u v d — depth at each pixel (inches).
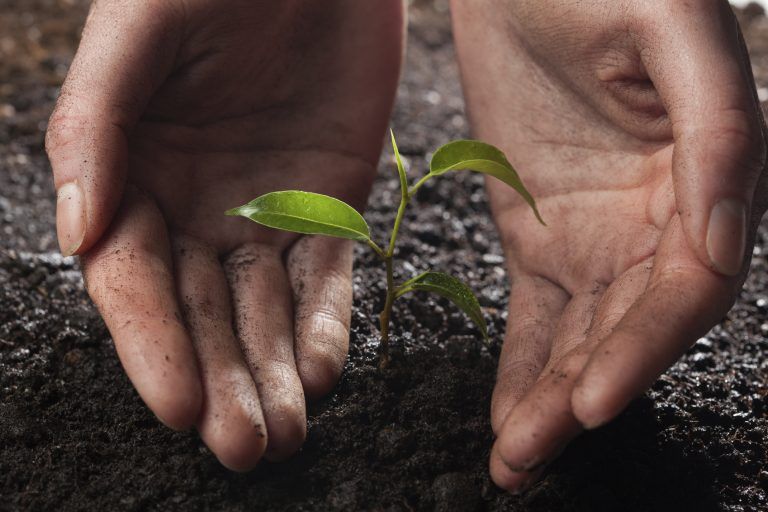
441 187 20.5
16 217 19.5
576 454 14.8
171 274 14.6
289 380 14.4
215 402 13.6
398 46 17.6
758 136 13.6
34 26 26.4
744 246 13.4
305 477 14.5
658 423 15.4
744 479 14.9
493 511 14.4
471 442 15.0
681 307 13.2
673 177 13.8
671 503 14.5
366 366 15.7
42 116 22.2
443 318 17.1
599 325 14.1
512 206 16.7
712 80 13.7
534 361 15.0
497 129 17.1
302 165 16.9
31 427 15.1
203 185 16.1
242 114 16.8
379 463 14.8
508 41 16.8
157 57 15.1
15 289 17.6
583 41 15.4
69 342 16.4
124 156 14.7
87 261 14.4
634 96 15.3
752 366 16.7
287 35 16.5
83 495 14.4
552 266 15.9
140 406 15.4
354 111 17.4
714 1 14.2
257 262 15.6
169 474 14.5
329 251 15.9
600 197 15.8
